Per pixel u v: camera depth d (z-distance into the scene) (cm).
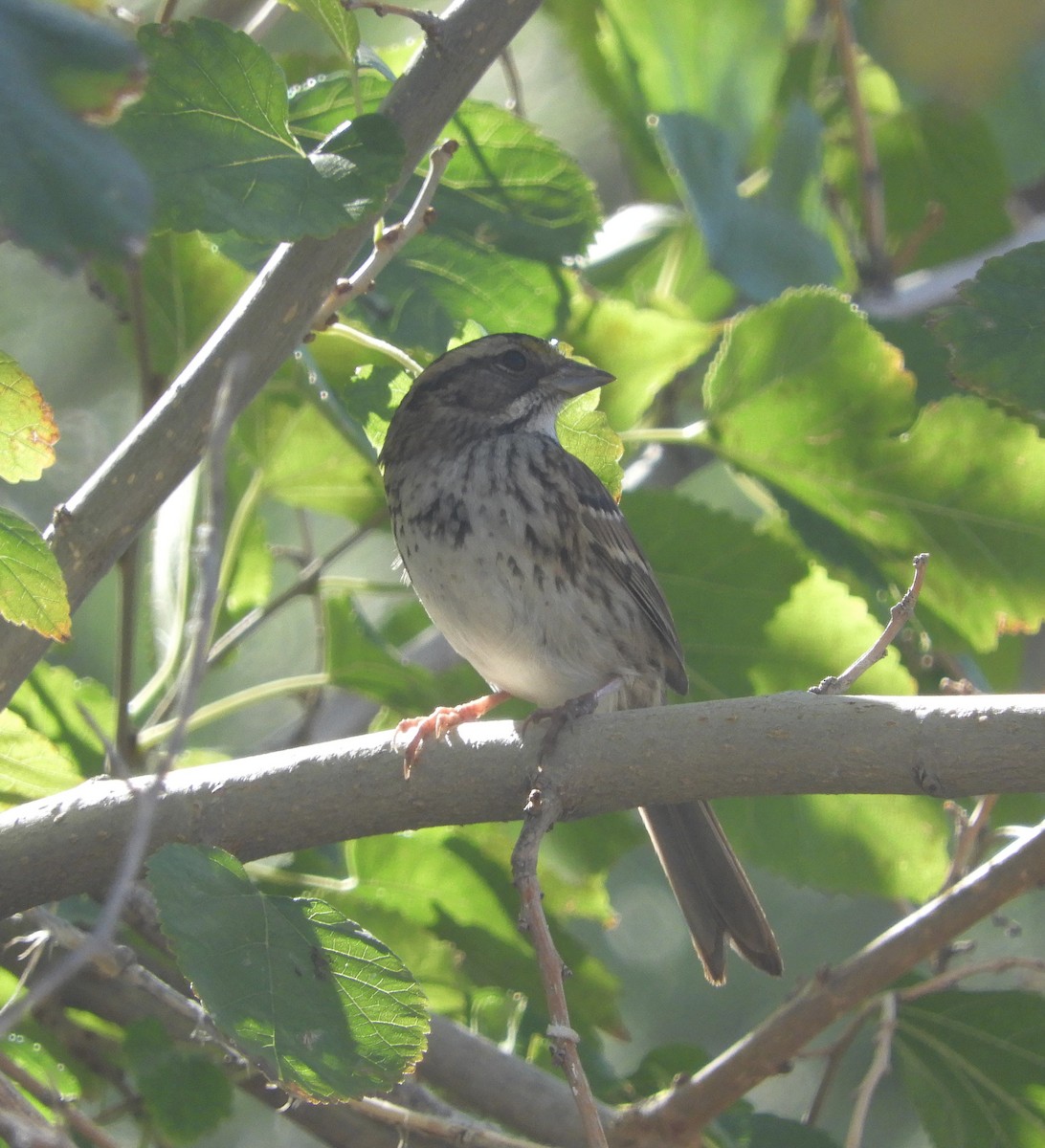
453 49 605
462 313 758
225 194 534
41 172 312
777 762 583
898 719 574
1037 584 824
